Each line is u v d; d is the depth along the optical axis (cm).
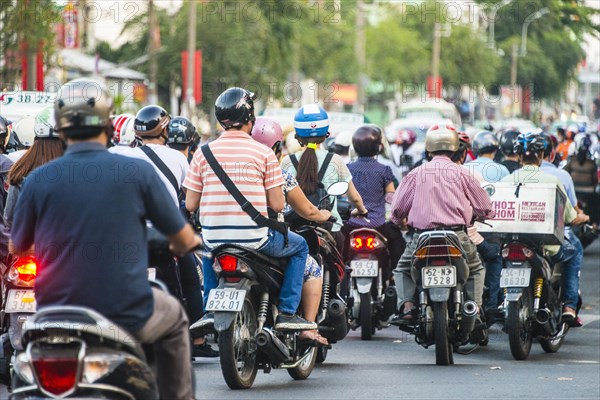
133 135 2502
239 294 1970
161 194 1289
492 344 2836
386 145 3688
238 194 2008
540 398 2030
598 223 5072
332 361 2536
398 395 2047
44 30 5819
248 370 2092
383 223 2845
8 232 1962
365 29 16112
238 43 10488
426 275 2322
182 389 1338
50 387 1201
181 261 2253
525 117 19350
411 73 16838
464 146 2675
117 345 1234
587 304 3741
